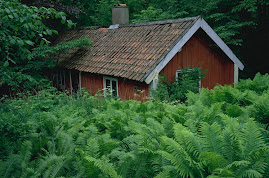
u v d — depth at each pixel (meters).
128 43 12.93
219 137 3.88
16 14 3.88
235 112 6.22
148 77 10.14
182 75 11.02
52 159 4.30
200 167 3.49
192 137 3.88
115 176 3.52
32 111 8.58
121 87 11.84
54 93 11.68
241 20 18.38
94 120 6.79
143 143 4.36
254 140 3.79
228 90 7.98
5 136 4.86
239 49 19.25
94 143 4.38
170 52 10.59
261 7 18.95
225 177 3.34
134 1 23.20
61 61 15.59
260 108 5.48
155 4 21.19
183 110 6.35
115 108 7.91
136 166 4.02
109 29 15.58
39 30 4.29
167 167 3.64
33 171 4.03
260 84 9.76
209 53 12.50
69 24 4.45
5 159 4.59
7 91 13.45
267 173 3.45
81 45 14.87
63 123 6.37
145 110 7.36
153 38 11.93
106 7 22.47
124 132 5.65
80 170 4.13
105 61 12.79
